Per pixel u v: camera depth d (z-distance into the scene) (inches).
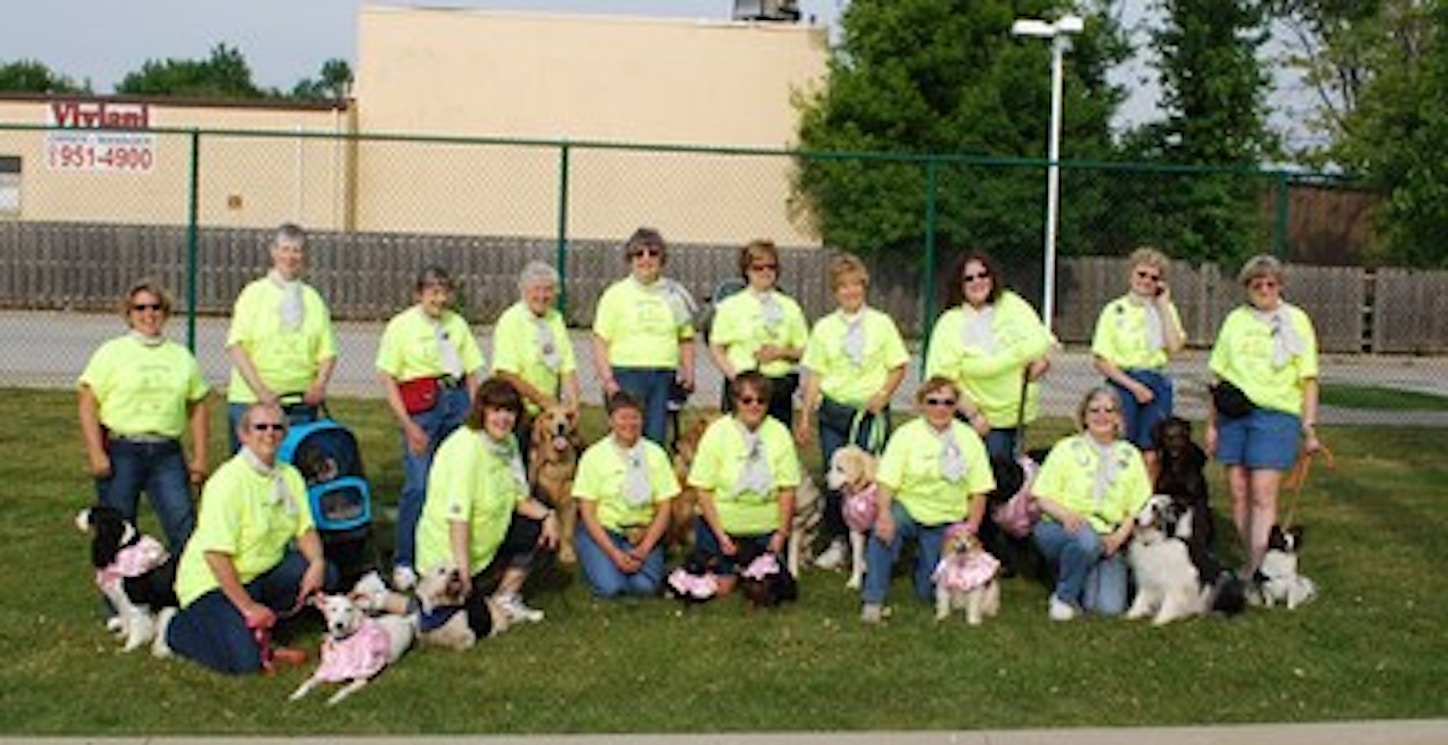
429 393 359.3
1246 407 357.1
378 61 1264.8
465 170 1269.7
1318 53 1587.1
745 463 348.8
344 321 1141.7
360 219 1263.5
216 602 293.1
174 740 252.5
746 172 1264.8
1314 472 527.8
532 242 1138.7
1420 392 859.4
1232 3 1258.0
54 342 915.4
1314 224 1203.9
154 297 327.3
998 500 360.2
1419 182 580.4
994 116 1144.2
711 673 295.1
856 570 362.9
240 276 1145.4
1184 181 1121.4
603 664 299.3
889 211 1049.5
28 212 1238.3
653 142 1280.8
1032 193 1064.8
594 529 347.3
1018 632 325.7
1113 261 1087.6
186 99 1227.2
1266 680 296.2
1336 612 345.1
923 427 345.4
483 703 275.4
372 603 300.4
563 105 1277.1
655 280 386.6
